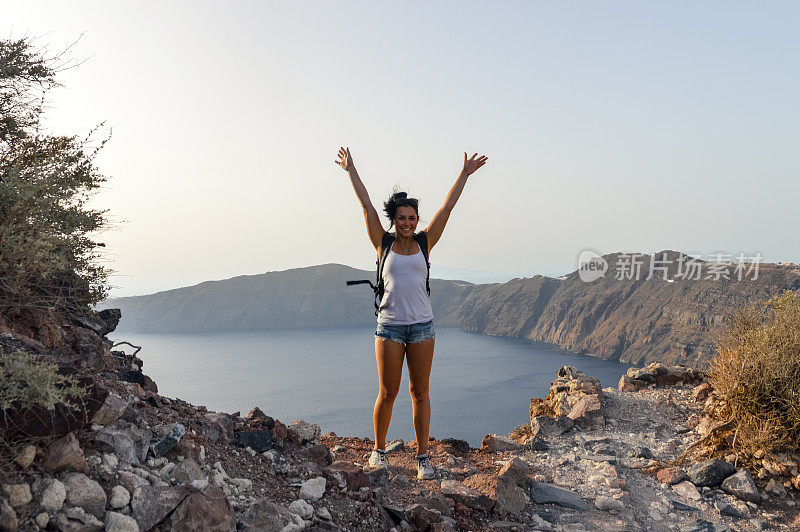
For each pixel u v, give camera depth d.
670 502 4.75
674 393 8.10
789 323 5.71
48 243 3.16
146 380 4.39
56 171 3.41
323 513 3.20
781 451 5.12
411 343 4.55
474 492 4.35
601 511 4.56
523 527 4.10
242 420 4.50
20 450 2.45
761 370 5.35
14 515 2.17
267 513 2.85
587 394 7.62
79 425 2.71
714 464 5.05
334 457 5.54
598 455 5.93
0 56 3.69
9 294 3.39
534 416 8.16
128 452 2.88
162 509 2.55
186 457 3.17
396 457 5.74
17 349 2.98
